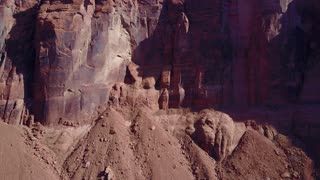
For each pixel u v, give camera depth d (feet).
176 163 169.37
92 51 187.93
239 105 190.19
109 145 171.12
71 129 178.91
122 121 182.60
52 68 181.57
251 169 169.68
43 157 167.02
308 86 189.57
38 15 186.19
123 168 163.73
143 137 176.14
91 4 190.39
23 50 192.03
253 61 192.34
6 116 180.45
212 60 193.57
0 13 193.26
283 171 169.17
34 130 177.37
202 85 191.83
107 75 190.80
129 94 191.21
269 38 189.88
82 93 183.93
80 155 168.66
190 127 183.21
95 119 183.42
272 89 189.57
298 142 179.11
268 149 175.73
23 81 186.80
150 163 167.43
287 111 186.19
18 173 155.94
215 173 169.48
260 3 193.88
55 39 181.78
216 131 179.73
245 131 182.50
